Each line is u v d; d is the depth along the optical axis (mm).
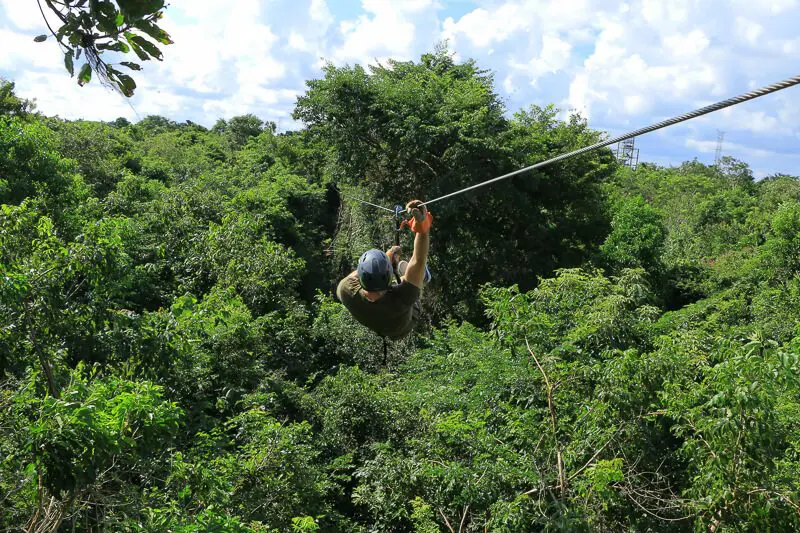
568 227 28109
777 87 2604
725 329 15023
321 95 25422
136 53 2773
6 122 18328
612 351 8805
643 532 8188
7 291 6617
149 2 2566
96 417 5031
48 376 6793
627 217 28266
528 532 8359
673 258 32156
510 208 25719
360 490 10859
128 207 21578
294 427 11109
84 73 2758
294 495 10000
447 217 25000
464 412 11469
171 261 18188
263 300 19000
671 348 8703
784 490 6719
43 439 4711
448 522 9305
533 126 27375
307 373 19094
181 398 11062
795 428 8438
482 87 27109
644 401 8273
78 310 8008
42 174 16859
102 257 8008
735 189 51844
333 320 20812
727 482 6734
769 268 25703
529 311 10320
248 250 18516
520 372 10547
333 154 27047
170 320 8844
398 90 25219
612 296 10852
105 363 8227
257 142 56312
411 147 24297
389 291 3289
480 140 23500
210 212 21156
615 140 3658
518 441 9164
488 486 8344
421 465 9898
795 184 41844
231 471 9453
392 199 28062
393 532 10797
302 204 37781
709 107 2969
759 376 6691
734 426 6621
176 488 7926
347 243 31625
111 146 31438
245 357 14148
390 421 13562
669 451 8750
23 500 6465
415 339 22344
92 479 4816
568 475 8289
